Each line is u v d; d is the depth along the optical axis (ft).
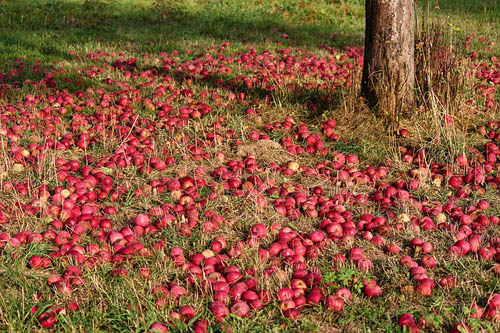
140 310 12.67
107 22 50.01
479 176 19.16
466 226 16.12
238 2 58.39
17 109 26.63
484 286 13.73
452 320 12.44
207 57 37.65
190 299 13.08
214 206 17.63
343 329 12.36
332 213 16.94
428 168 20.01
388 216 16.99
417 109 24.03
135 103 27.96
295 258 14.69
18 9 52.11
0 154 21.12
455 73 24.52
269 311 12.79
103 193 18.40
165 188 18.93
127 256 14.66
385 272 14.15
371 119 23.68
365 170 20.54
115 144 22.65
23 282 13.61
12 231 16.19
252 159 20.86
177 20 52.01
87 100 27.81
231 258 14.76
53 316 12.45
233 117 25.85
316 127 24.40
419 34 26.84
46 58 37.47
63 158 21.67
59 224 16.35
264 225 16.19
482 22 46.96
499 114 25.39
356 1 59.88
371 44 24.00
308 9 55.47
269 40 44.34
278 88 29.32
